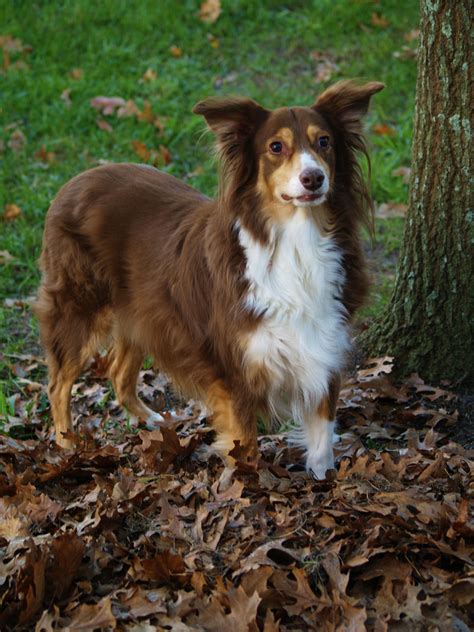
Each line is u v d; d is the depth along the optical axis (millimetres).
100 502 2277
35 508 2285
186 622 2082
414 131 2584
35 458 2477
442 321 2617
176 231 2480
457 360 2625
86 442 2496
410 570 2127
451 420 2545
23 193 3420
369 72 4090
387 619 2070
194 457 2475
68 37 4383
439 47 2477
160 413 2699
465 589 2094
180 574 2135
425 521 2191
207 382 2453
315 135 2338
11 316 3041
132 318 2564
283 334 2357
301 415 2445
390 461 2338
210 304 2400
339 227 2393
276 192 2326
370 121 3766
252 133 2373
